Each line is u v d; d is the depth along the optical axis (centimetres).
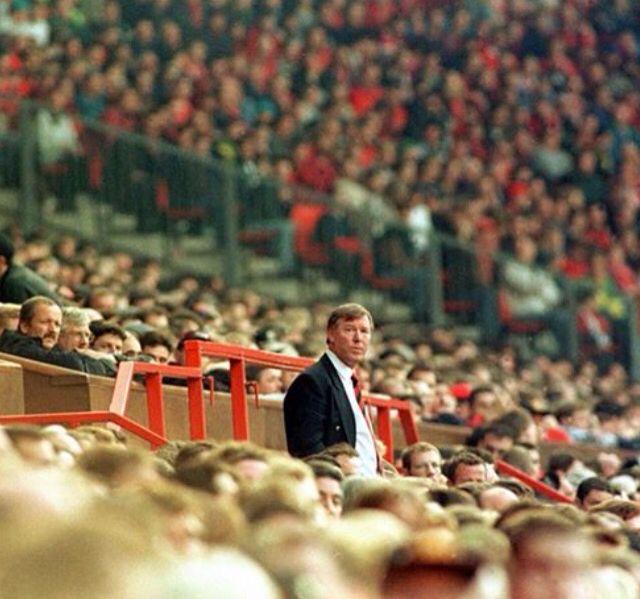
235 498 2633
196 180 9281
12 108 8856
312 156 10506
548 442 7219
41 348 5047
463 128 12069
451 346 9431
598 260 11425
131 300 7556
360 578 2170
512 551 2423
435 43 12694
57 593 1831
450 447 5638
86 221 8969
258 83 11181
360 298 9675
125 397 4588
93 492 2214
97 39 10762
